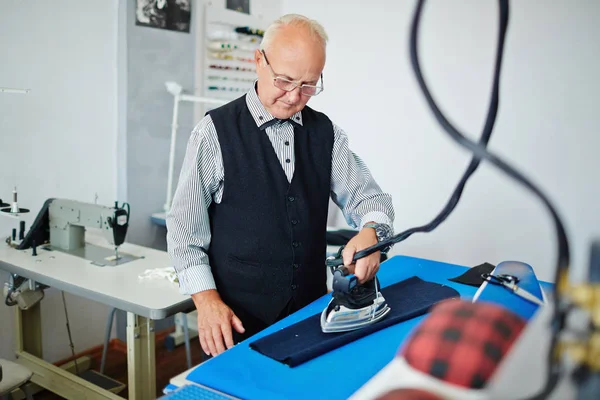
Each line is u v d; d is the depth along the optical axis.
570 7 2.65
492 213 3.00
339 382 0.99
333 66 3.49
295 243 1.54
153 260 2.24
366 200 1.61
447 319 0.48
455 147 3.06
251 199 1.50
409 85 3.19
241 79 3.43
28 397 1.89
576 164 2.75
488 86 2.92
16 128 2.49
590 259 0.44
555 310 0.41
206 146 1.47
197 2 3.11
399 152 3.30
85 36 2.69
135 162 2.93
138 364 1.94
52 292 2.75
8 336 2.58
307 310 1.37
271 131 1.52
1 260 2.19
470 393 0.43
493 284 1.19
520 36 2.81
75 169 2.75
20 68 2.47
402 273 1.72
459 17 2.96
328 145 1.60
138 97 2.88
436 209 3.20
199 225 1.49
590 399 0.40
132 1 2.76
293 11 3.63
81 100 2.72
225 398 0.93
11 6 2.39
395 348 1.15
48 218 2.39
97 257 2.25
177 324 3.11
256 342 1.14
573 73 2.69
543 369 0.45
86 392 2.19
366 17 3.29
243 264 1.53
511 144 2.92
